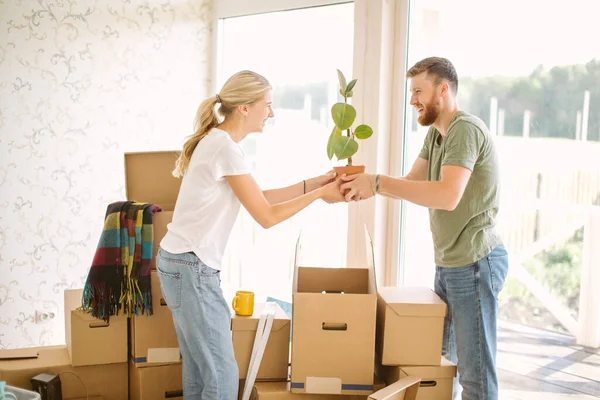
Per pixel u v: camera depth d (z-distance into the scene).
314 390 2.34
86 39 3.51
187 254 2.19
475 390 2.24
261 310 2.58
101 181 3.64
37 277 3.49
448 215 2.25
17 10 3.29
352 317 2.32
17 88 3.33
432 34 2.85
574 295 2.38
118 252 2.58
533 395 2.55
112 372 2.71
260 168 3.70
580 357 2.38
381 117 2.97
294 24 3.45
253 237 3.77
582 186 2.33
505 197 2.60
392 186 2.23
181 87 3.87
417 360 2.34
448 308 2.37
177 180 2.86
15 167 3.37
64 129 3.49
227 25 3.87
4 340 3.42
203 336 2.21
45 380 2.48
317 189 2.34
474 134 2.14
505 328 2.64
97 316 2.57
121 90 3.66
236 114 2.29
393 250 3.03
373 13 2.94
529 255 2.53
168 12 3.77
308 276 2.60
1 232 3.36
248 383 2.42
